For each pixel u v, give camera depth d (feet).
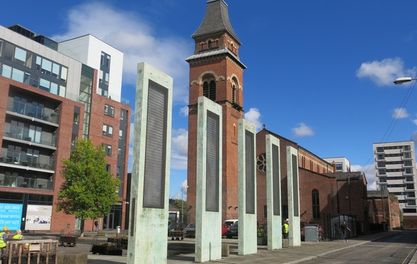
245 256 77.82
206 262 66.23
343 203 199.31
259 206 182.19
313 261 72.69
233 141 179.11
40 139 182.50
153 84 57.98
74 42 239.71
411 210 492.54
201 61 185.16
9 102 169.89
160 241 56.34
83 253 57.57
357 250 100.42
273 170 99.96
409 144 509.35
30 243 55.42
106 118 227.81
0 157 162.81
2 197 160.56
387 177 510.99
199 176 68.90
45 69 189.57
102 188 139.23
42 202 175.52
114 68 253.85
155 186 56.49
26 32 201.36
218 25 188.03
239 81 190.49
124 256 73.10
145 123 55.47
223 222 157.99
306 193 185.57
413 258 78.18
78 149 140.56
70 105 193.36
